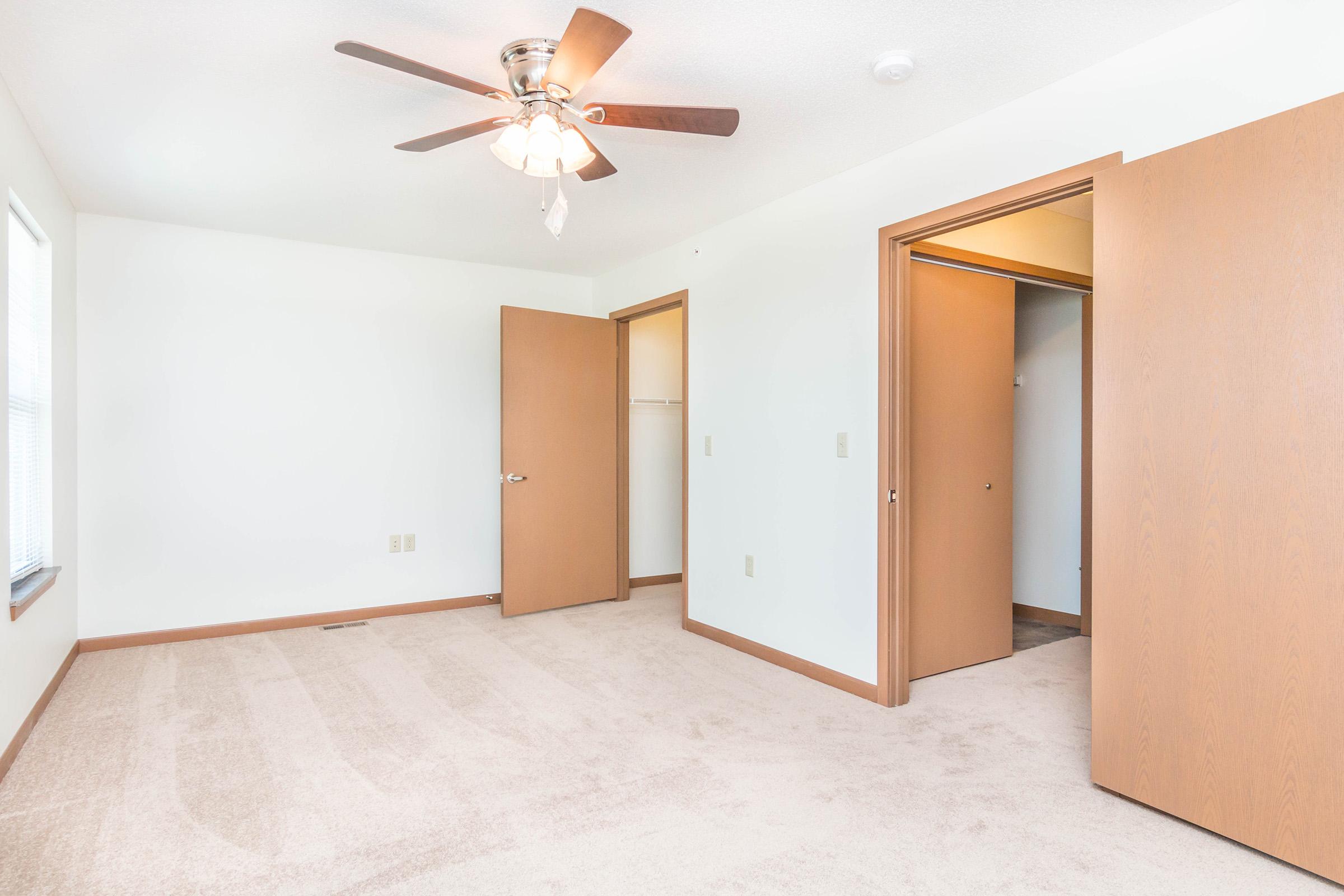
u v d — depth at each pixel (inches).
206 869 70.7
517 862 72.2
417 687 124.3
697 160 117.3
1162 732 80.0
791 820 80.2
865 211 119.0
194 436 154.9
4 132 91.4
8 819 79.8
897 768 93.2
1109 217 84.3
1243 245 72.6
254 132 105.4
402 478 178.5
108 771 92.0
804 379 131.5
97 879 68.9
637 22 78.0
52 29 78.1
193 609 155.2
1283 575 70.2
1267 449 71.1
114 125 103.3
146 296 150.2
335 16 76.2
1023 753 97.7
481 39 81.4
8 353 95.3
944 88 93.7
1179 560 78.4
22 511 111.1
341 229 156.3
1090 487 162.6
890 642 115.2
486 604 189.6
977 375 138.6
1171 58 80.7
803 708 114.7
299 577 166.4
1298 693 69.1
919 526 129.2
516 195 133.6
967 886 68.0
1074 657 143.8
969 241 132.8
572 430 186.4
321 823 79.5
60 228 128.5
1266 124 70.7
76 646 140.8
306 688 124.0
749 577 145.5
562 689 123.6
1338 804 66.5
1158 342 79.9
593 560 190.7
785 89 93.7
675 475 221.1
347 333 171.8
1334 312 66.3
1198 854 73.4
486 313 189.9
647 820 80.4
